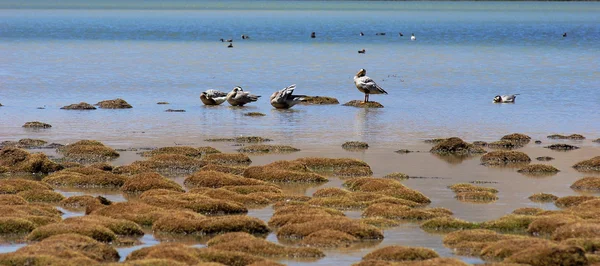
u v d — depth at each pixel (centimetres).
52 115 4094
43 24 15188
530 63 7644
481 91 5394
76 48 9369
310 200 2344
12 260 1661
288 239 1978
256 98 4591
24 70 6544
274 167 2766
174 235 2003
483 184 2639
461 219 2172
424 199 2392
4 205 2198
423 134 3622
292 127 3800
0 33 12294
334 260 1806
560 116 4200
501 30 13900
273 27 14725
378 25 15738
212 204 2223
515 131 3725
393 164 2959
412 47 9912
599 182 2580
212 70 6775
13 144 3234
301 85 5731
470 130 3744
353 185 2547
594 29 14075
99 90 5303
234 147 3266
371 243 1941
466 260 1784
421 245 1919
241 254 1753
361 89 4622
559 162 3011
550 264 1677
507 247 1795
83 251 1762
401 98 5009
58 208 2294
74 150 3067
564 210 2202
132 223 2033
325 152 3172
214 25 15362
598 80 6044
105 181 2583
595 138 3538
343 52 8994
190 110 4372
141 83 5747
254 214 2227
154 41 10838
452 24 16212
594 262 1703
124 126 3769
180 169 2830
